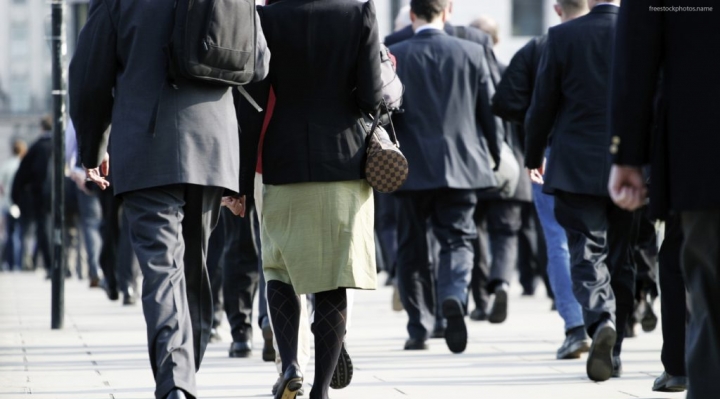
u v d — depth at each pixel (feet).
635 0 42.52
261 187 65.05
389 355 91.66
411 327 95.45
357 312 139.03
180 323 56.34
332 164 61.52
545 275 135.74
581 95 77.00
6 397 69.36
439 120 94.17
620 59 42.73
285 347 62.03
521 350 94.73
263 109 62.23
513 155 114.11
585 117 76.95
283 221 62.28
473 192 94.94
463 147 94.32
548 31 78.89
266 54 60.29
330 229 61.77
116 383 75.72
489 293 116.26
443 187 92.68
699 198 41.34
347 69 62.03
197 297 60.39
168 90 58.18
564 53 77.56
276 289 63.00
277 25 62.03
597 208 76.79
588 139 76.69
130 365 85.76
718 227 41.78
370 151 61.87
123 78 58.49
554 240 90.12
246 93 62.03
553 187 77.10
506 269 114.52
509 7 425.69
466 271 93.25
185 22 57.67
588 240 76.48
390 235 130.93
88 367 84.53
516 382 75.77
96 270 184.24
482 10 424.46
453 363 86.12
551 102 78.28
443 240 94.43
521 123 91.30
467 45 95.91
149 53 58.34
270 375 79.82
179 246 58.08
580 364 85.05
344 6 62.23
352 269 61.46
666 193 42.37
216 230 101.24
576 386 73.67
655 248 102.68
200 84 58.85
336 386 66.69
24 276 241.35
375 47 62.03
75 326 118.73
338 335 61.72
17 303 154.30
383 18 403.54
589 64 76.95
